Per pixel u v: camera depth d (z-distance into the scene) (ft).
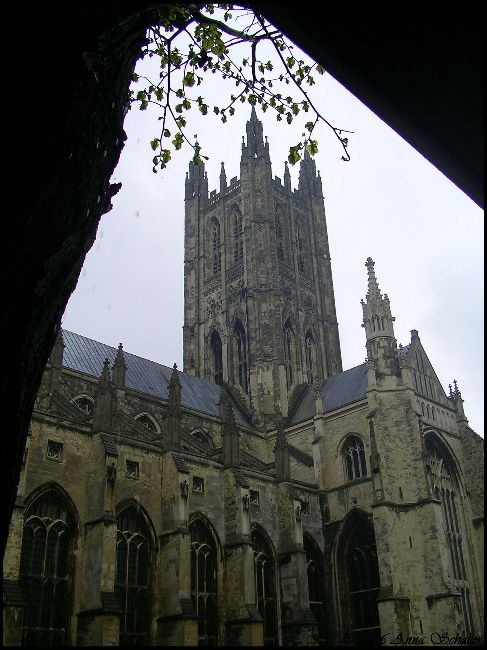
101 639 170.19
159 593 205.05
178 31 63.77
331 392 356.79
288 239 438.40
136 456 216.33
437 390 319.47
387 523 260.83
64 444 196.65
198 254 448.24
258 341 377.30
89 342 312.09
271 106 86.79
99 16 37.32
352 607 271.69
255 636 212.64
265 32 65.10
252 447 339.77
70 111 39.29
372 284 319.47
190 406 326.24
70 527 190.29
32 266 38.11
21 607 155.33
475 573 286.46
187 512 212.64
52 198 38.63
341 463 305.32
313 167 490.08
